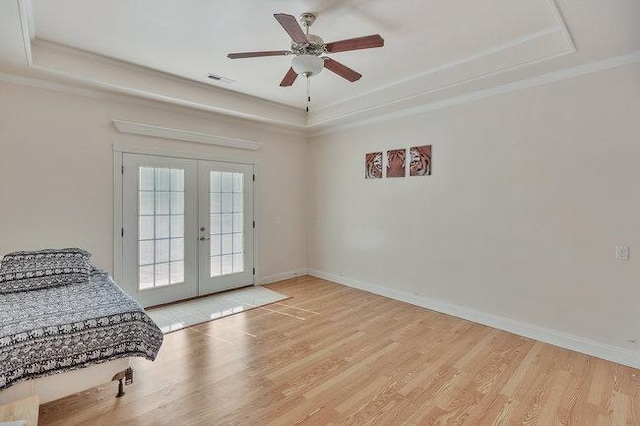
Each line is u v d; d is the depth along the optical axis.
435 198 4.00
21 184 3.22
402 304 4.25
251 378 2.48
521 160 3.29
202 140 4.43
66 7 2.38
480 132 3.58
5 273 2.64
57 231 3.42
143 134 3.94
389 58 3.25
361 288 4.92
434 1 2.30
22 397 1.80
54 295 2.51
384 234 4.59
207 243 4.58
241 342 3.11
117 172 3.79
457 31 2.72
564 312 3.04
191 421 2.00
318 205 5.62
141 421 1.99
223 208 4.75
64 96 3.43
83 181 3.56
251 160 5.04
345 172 5.13
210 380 2.45
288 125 5.12
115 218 3.78
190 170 4.38
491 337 3.25
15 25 2.26
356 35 2.78
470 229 3.69
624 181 2.71
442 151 3.92
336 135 5.26
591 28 2.31
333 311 3.97
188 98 3.94
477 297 3.65
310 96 4.44
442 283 3.96
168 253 4.21
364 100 4.33
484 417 2.06
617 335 2.76
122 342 2.11
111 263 3.76
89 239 3.62
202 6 2.37
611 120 2.76
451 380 2.47
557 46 2.70
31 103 3.25
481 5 2.35
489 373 2.57
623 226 2.72
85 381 2.02
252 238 5.09
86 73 3.23
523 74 3.11
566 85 2.99
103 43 2.96
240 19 2.55
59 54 3.07
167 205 4.19
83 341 1.98
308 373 2.55
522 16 2.50
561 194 3.04
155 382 2.41
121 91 3.59
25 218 3.24
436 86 3.54
